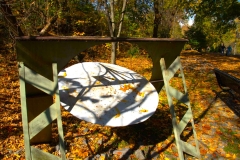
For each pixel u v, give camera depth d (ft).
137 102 10.82
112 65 13.47
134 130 12.50
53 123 12.78
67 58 8.32
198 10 41.60
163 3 44.09
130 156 10.08
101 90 11.04
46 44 7.75
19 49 7.45
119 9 33.17
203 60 40.16
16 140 10.91
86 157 9.87
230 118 14.55
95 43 8.50
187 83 22.49
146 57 39.91
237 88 14.35
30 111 9.21
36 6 19.72
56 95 7.92
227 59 43.37
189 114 10.41
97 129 12.44
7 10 14.94
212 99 17.95
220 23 48.37
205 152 10.73
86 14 34.06
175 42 10.09
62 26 32.32
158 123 13.52
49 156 7.85
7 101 15.42
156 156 10.25
